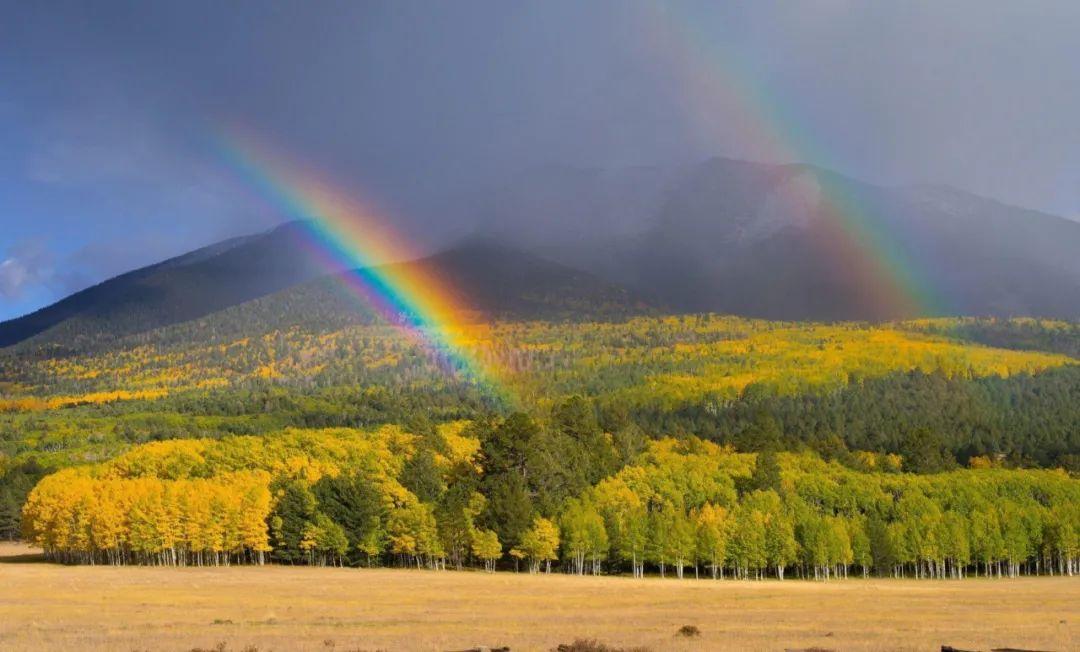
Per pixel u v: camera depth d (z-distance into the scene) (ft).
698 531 443.73
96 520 472.03
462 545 457.68
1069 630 210.38
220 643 173.47
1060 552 518.37
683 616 241.14
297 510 485.15
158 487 497.46
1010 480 597.52
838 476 599.57
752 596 316.40
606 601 290.56
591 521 447.01
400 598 294.66
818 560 451.12
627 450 627.05
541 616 238.27
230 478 556.10
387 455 651.66
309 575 409.28
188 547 475.31
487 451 536.83
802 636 195.72
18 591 309.22
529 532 444.96
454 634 195.72
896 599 310.04
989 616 246.68
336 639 186.29
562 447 564.71
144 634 195.62
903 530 483.92
